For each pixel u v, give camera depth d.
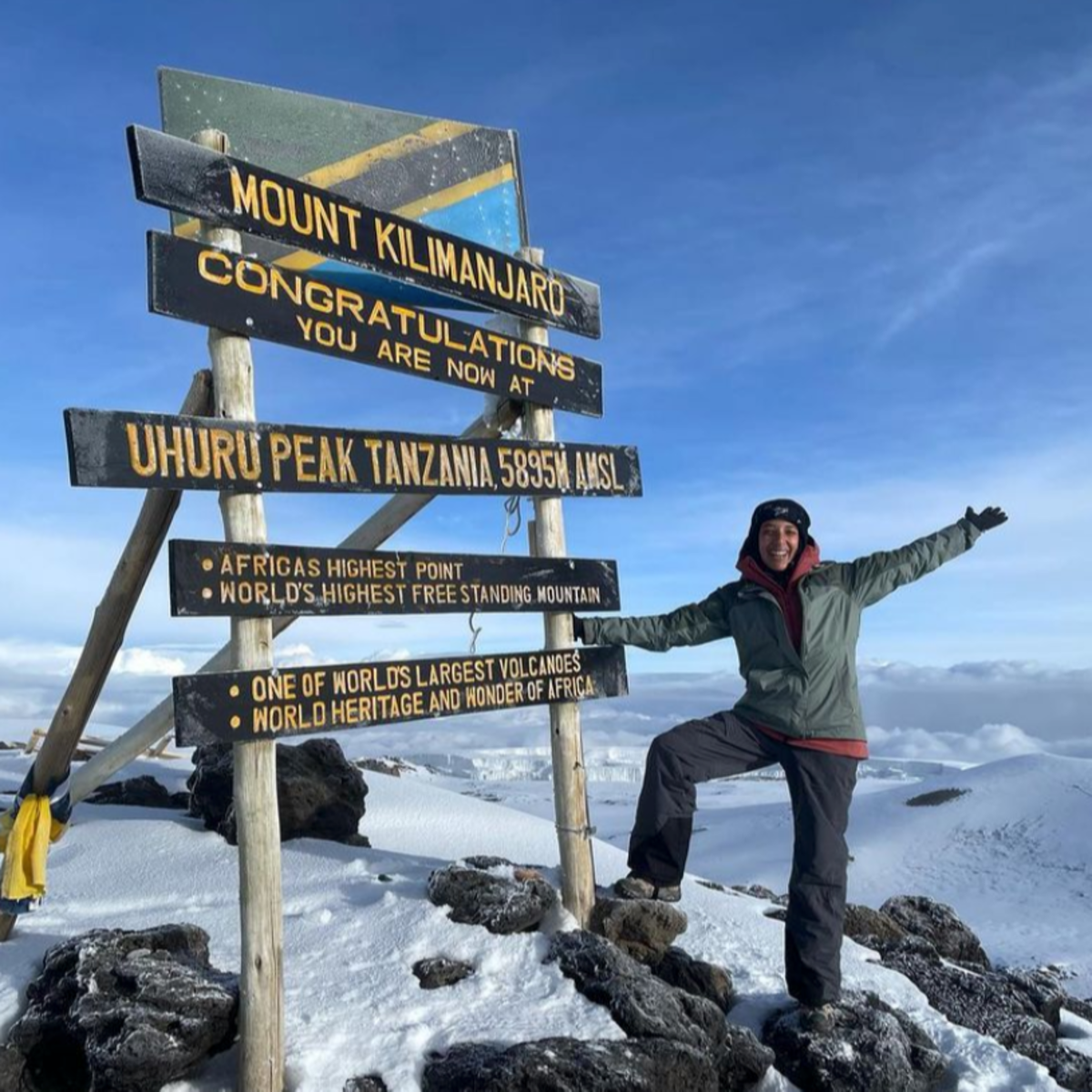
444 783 48.03
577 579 5.29
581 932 4.64
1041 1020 5.16
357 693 4.09
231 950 4.57
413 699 4.35
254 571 3.76
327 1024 3.86
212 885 5.41
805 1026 4.44
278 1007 3.59
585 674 5.21
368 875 5.47
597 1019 4.02
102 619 4.39
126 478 3.40
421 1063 3.71
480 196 5.49
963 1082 4.42
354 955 4.43
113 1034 3.56
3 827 4.85
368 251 4.33
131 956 4.04
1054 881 31.44
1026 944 22.77
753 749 5.06
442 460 4.56
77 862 5.84
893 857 35.75
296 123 4.82
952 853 35.44
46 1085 3.78
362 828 7.22
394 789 8.45
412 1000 4.07
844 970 5.22
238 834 3.65
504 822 7.86
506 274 5.07
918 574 4.98
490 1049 3.72
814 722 4.83
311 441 3.99
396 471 4.34
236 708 3.63
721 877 34.69
